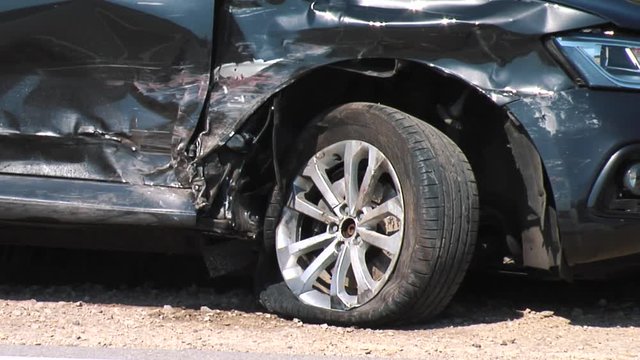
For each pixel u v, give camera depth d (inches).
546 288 860.6
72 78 743.7
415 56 681.6
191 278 880.9
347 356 613.6
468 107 718.5
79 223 732.0
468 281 879.1
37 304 759.7
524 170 679.1
